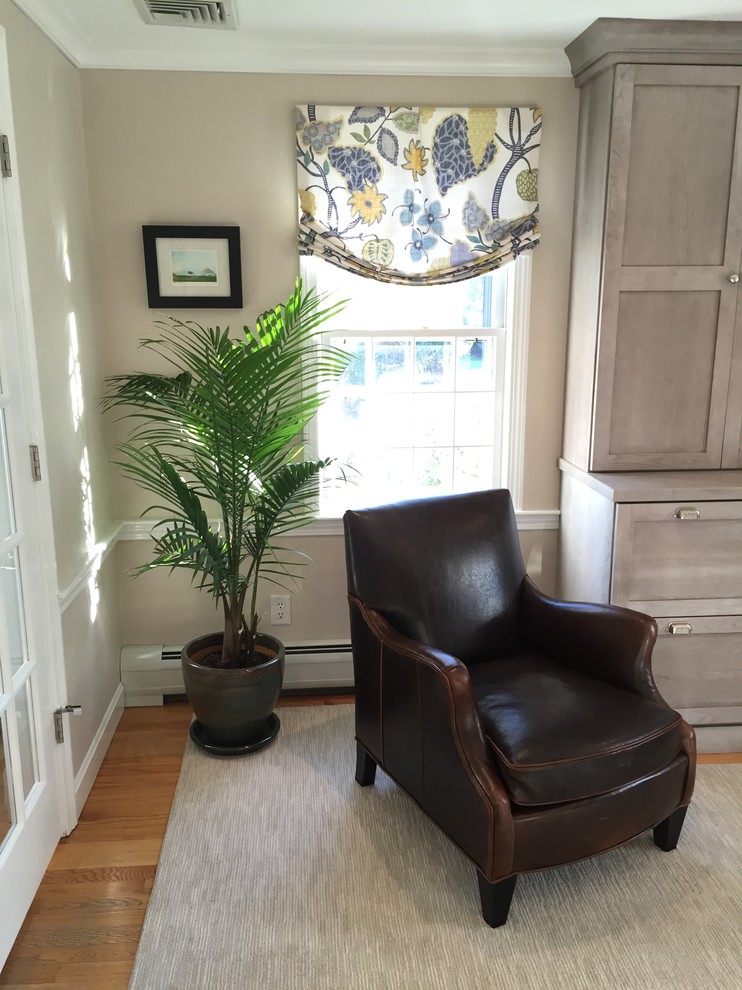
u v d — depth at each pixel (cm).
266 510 258
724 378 280
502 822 185
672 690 275
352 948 189
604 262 268
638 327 274
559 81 286
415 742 213
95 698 266
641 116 259
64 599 226
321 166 280
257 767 265
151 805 246
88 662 258
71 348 251
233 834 230
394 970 183
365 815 239
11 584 197
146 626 310
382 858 220
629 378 278
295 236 288
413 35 264
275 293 292
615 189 262
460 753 192
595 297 275
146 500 300
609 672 226
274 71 276
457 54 277
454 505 253
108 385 291
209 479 269
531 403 310
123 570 304
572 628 237
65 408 242
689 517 259
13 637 197
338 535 312
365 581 235
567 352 306
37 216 221
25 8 210
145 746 279
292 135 281
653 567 265
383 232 287
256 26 254
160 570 306
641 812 204
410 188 285
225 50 271
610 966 184
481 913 200
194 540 261
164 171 279
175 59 271
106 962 186
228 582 262
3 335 191
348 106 278
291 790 252
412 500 250
